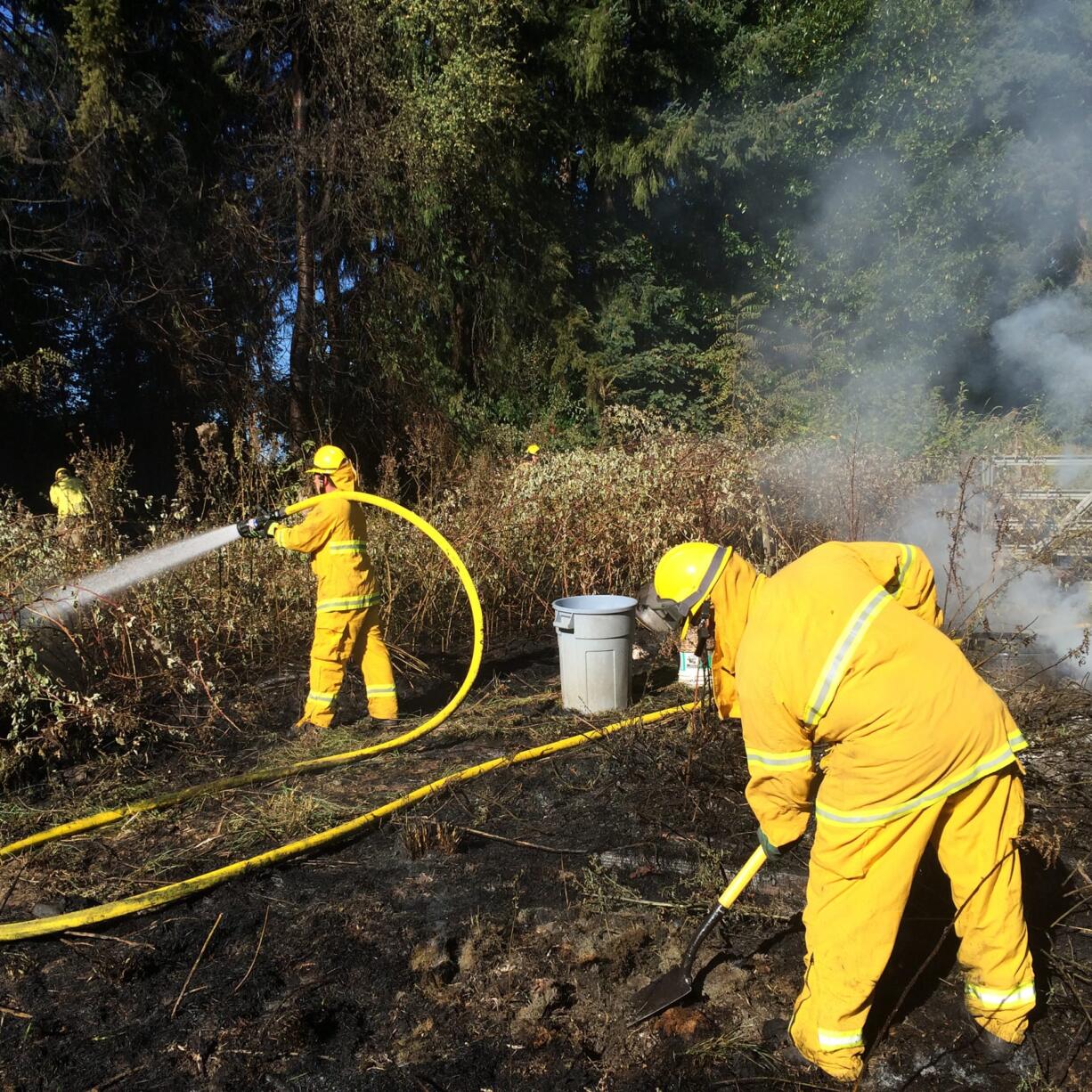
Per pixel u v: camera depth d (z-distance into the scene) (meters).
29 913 3.41
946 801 2.40
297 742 5.08
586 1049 2.67
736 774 4.28
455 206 16.80
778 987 2.90
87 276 14.80
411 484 11.34
